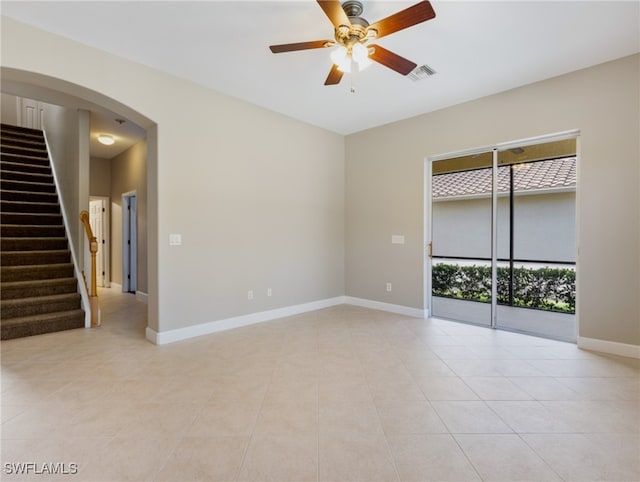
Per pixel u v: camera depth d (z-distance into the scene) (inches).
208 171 148.7
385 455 68.6
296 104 165.5
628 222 121.4
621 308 123.0
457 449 70.6
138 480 61.5
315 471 64.0
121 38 109.8
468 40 110.0
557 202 146.8
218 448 70.6
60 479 61.6
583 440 73.7
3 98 263.3
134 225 258.5
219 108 151.9
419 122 178.7
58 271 173.6
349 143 213.0
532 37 108.4
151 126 135.3
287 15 98.1
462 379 104.2
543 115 138.9
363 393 95.0
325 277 204.7
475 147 158.6
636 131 119.5
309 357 122.3
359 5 92.0
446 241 177.8
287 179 182.4
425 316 179.8
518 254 157.3
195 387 98.2
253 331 154.0
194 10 95.7
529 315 156.6
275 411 85.3
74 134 181.0
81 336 146.1
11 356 121.8
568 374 107.7
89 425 78.7
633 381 102.4
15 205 191.6
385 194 194.5
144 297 221.6
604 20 99.4
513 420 81.5
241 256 162.2
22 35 100.4
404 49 115.3
